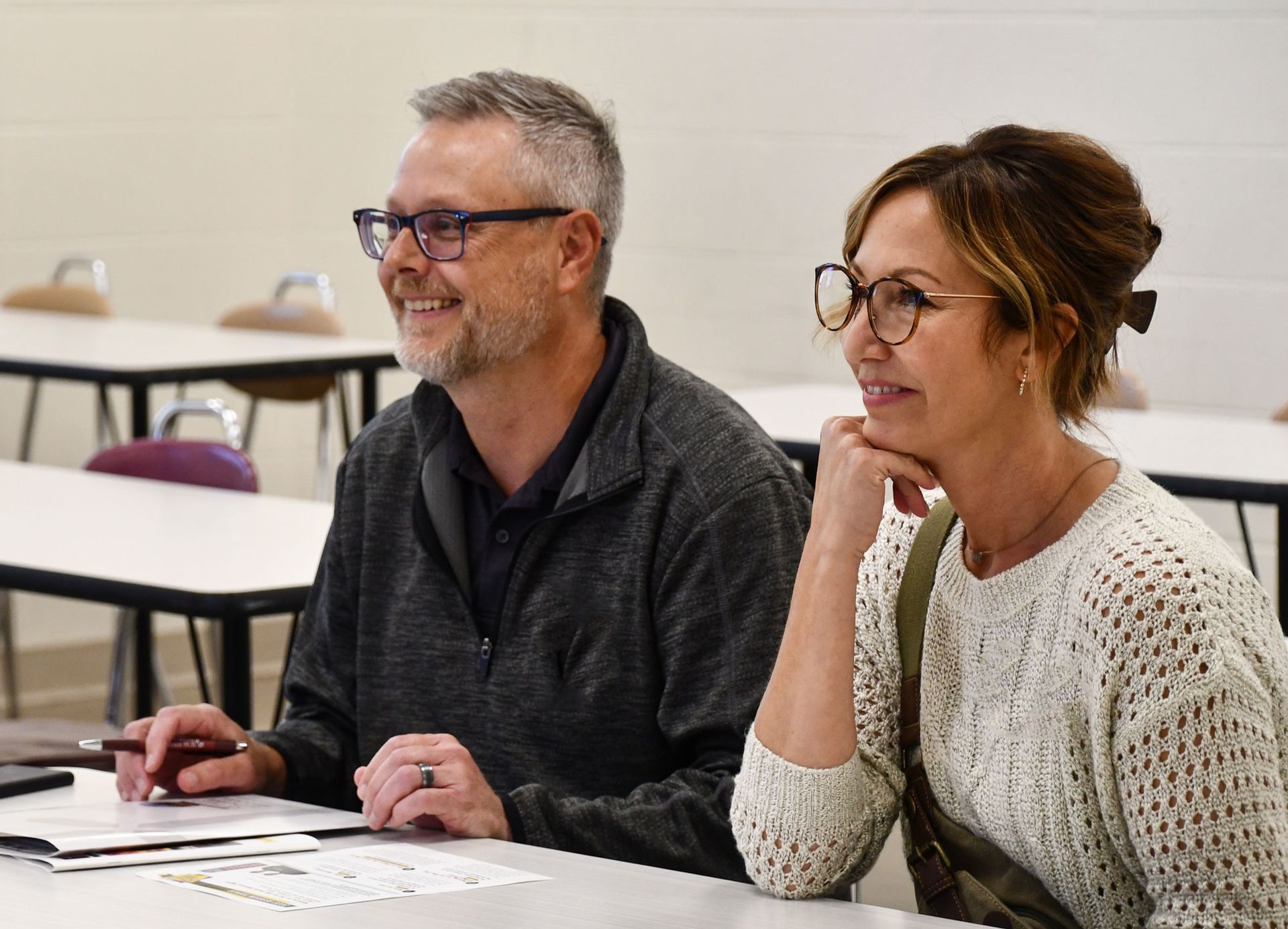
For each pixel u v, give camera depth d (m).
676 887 1.66
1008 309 1.62
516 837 1.98
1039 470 1.69
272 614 2.89
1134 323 1.74
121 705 4.80
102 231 7.11
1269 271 5.39
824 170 6.29
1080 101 5.68
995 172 1.63
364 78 7.44
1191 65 5.46
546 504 2.28
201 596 2.86
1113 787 1.61
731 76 6.47
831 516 1.76
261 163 7.51
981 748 1.71
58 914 1.51
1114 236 1.64
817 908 1.61
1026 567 1.69
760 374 6.51
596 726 2.25
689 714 2.20
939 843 1.78
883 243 1.66
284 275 6.92
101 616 6.56
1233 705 1.54
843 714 1.73
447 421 2.37
